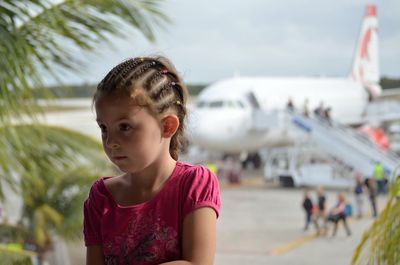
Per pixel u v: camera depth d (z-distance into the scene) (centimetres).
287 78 3200
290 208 2194
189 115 163
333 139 2584
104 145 147
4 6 434
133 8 469
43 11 445
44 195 775
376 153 2458
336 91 3328
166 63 154
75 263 843
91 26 470
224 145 2836
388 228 151
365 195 2353
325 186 2678
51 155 544
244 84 2928
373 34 3819
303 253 1438
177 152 164
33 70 430
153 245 153
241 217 2011
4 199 526
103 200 162
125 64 150
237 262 1352
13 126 488
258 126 2800
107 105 143
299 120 2698
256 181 3023
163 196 154
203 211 149
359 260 161
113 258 158
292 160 2761
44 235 802
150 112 144
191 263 146
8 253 415
